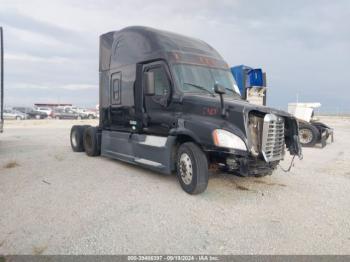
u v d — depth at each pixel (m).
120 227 3.68
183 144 5.20
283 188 5.55
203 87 5.80
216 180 5.98
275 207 4.51
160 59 5.90
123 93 7.14
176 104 5.55
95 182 5.70
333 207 4.54
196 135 4.95
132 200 4.69
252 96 11.48
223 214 4.19
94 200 4.65
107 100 7.93
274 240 3.43
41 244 3.21
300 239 3.46
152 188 5.36
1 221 3.79
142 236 3.46
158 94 5.96
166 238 3.42
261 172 4.92
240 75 11.19
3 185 5.39
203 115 5.09
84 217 3.97
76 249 3.13
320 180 6.22
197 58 6.12
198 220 3.96
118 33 7.41
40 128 22.44
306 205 4.62
